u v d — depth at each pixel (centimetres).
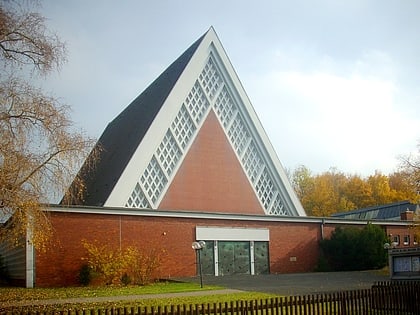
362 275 3203
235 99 3794
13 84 1786
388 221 4153
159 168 3350
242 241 3459
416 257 1970
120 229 2983
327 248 3784
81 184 1988
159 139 3353
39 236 1830
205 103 3666
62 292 2333
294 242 3684
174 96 3484
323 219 3828
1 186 1655
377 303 1459
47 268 2716
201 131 3597
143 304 1781
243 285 2533
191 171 3488
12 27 1830
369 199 7488
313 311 1316
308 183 8062
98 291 2361
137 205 3222
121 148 3691
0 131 1709
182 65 3797
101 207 2927
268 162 3834
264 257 3534
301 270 3669
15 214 1708
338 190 7944
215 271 3300
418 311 1542
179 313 1120
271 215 3597
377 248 3706
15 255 2961
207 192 3516
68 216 2823
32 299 2036
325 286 2438
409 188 3472
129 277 2848
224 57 3766
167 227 3159
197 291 2244
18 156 1703
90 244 2850
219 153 3634
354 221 4012
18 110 1755
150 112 3688
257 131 3809
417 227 3544
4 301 1966
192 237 3244
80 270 2794
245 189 3688
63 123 1831
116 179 3167
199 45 3700
